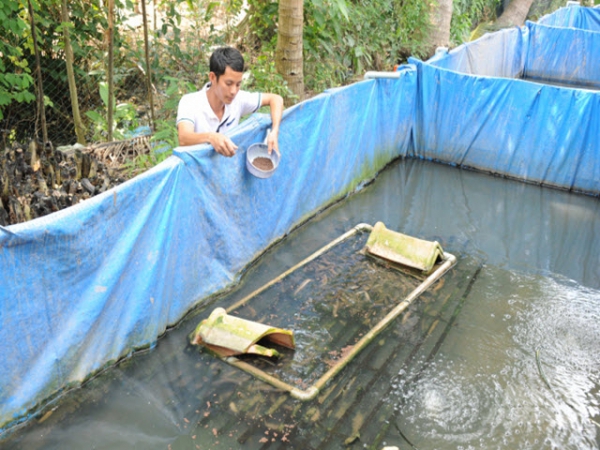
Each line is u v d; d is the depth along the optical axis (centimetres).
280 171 456
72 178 392
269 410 309
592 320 409
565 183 627
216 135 348
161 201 327
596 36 1034
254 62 736
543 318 408
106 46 650
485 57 917
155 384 321
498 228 546
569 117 599
